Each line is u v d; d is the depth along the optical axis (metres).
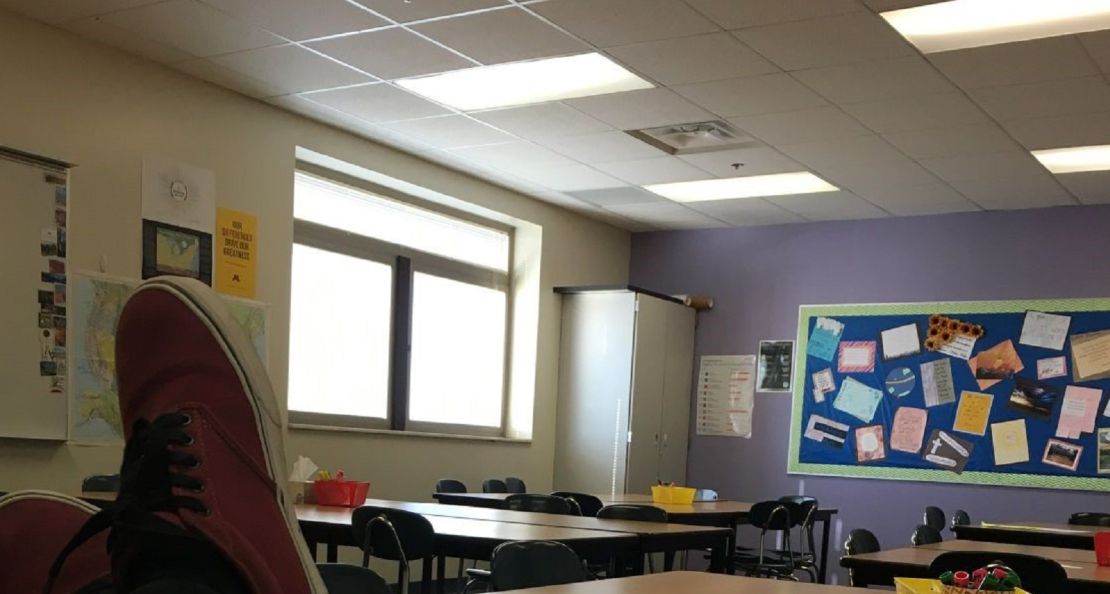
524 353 8.36
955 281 7.95
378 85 5.72
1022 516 7.46
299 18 4.79
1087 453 7.28
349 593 2.12
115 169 5.21
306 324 6.64
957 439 7.76
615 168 7.29
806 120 5.96
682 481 8.87
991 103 5.48
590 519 4.73
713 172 7.25
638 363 8.33
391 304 7.30
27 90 4.83
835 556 8.16
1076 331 7.44
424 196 7.50
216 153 5.77
